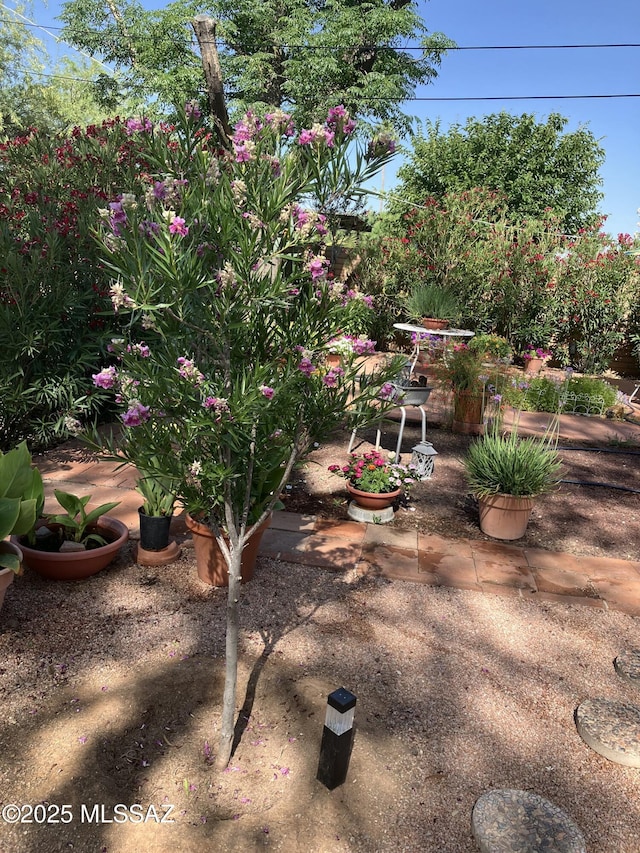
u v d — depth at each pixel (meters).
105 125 7.32
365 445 6.44
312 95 15.70
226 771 2.23
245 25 15.86
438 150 17.89
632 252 10.29
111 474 5.14
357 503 4.64
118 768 2.22
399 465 5.05
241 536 2.23
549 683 2.87
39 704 2.50
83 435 2.01
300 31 15.34
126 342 1.90
